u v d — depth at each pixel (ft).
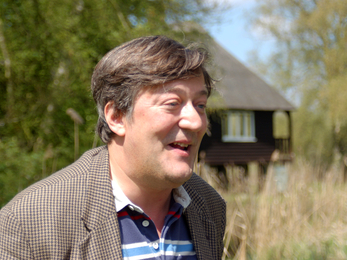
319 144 51.16
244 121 47.70
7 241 2.72
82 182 3.05
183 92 3.01
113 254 2.91
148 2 21.58
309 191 14.87
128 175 3.19
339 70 51.70
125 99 3.03
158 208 3.40
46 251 2.73
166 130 2.98
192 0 22.16
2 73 16.42
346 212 14.92
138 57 2.99
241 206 11.47
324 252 11.45
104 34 18.43
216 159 44.80
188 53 3.04
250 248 10.93
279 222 12.19
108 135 3.32
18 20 15.97
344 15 49.34
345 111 47.78
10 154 13.42
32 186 3.07
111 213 3.01
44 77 17.08
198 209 3.83
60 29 16.70
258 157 47.37
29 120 17.03
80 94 17.56
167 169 3.02
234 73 50.34
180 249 3.42
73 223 2.86
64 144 16.97
